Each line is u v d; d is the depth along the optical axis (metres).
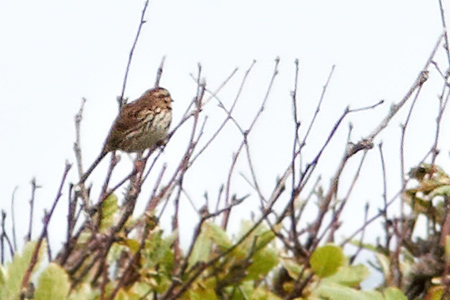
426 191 7.59
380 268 7.77
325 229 7.04
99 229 6.39
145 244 6.24
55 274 5.45
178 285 6.36
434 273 7.35
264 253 6.64
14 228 6.35
